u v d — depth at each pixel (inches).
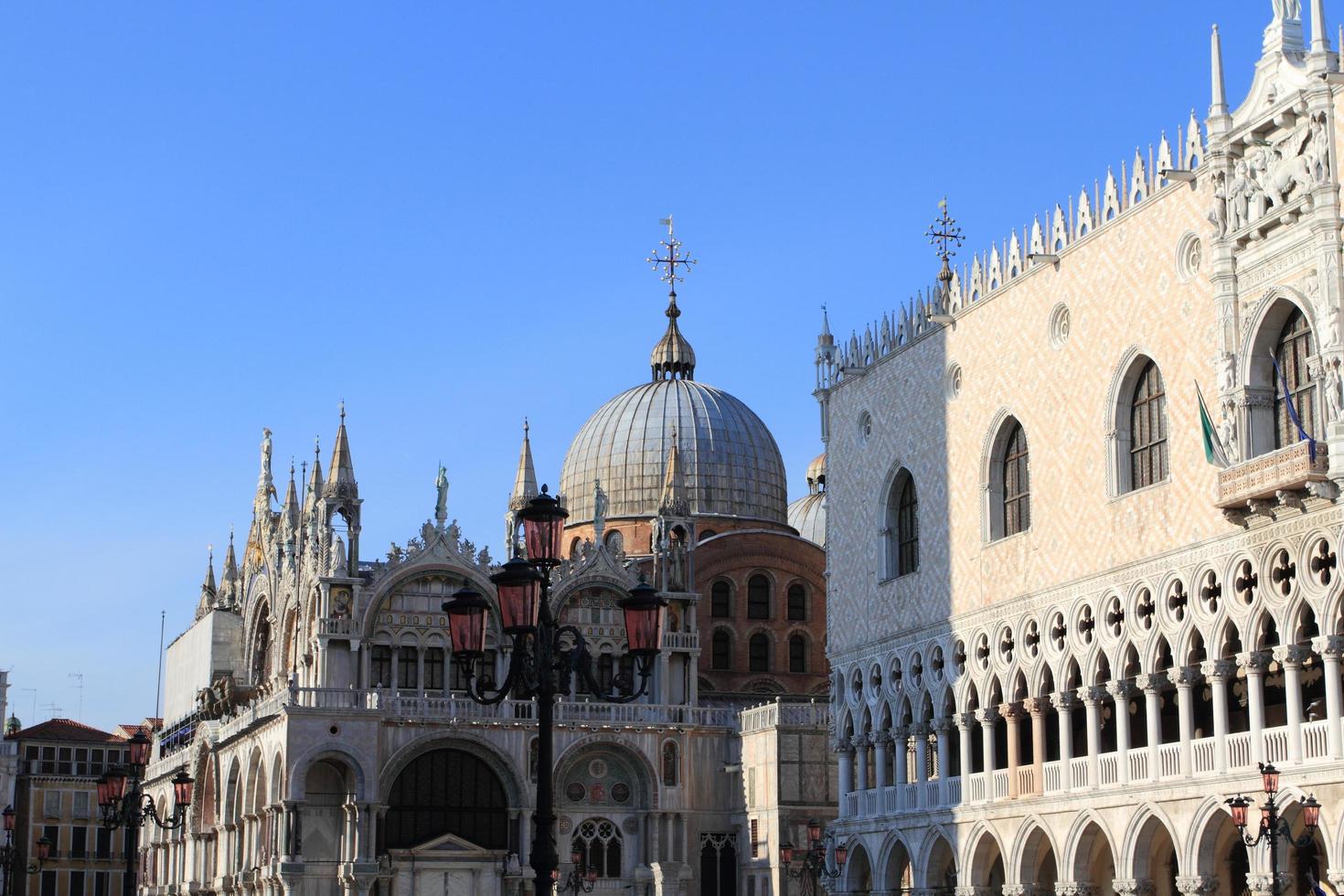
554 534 1551.4
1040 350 2839.6
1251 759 2313.0
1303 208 2220.7
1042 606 2780.5
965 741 2967.5
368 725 3996.1
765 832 4055.1
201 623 5477.4
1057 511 2760.8
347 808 3983.8
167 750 5856.3
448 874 4072.3
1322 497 2160.4
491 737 4158.5
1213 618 2383.1
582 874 4045.3
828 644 3496.6
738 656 4854.8
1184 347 2477.9
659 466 5182.1
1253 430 2313.0
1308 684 2459.4
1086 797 2625.5
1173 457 2488.9
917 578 3166.8
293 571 4549.7
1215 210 2374.5
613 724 4222.4
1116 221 2655.0
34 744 6712.6
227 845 4498.0
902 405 3265.3
